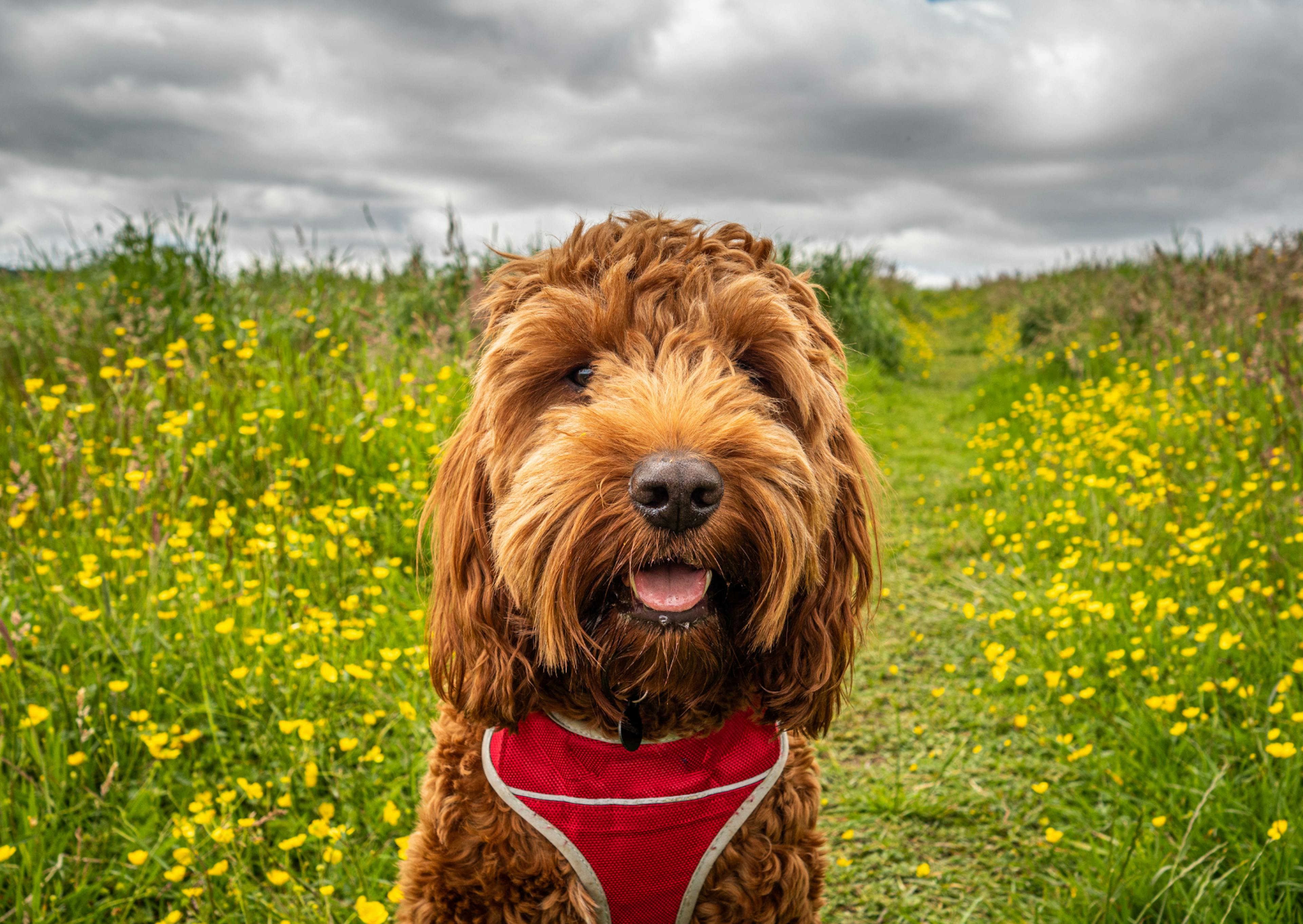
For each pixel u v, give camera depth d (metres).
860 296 3.38
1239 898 0.60
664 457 0.45
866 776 0.83
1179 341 1.88
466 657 0.53
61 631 0.80
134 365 1.09
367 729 0.78
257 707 0.78
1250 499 1.14
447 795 0.54
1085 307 2.90
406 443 1.21
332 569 0.98
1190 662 0.84
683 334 0.52
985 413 2.45
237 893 0.59
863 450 0.59
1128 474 1.21
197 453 1.06
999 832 0.75
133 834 0.64
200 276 1.62
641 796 0.51
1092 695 0.85
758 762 0.53
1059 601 0.92
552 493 0.47
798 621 0.54
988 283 6.80
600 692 0.51
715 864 0.53
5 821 0.62
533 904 0.52
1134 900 0.61
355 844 0.67
